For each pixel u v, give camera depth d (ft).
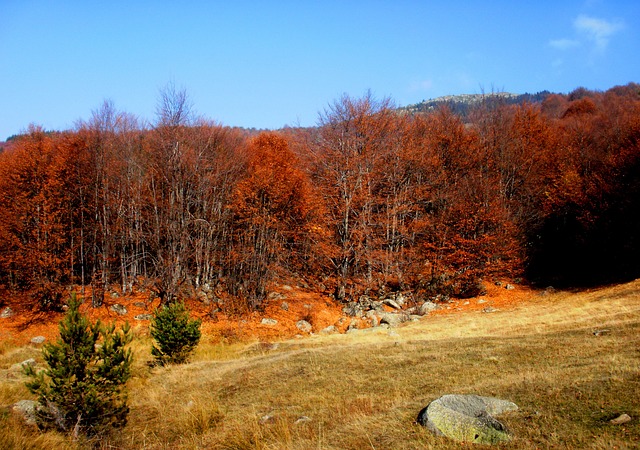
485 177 122.21
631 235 100.17
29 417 36.40
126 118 111.24
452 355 46.96
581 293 91.30
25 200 91.76
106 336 37.58
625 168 104.68
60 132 119.44
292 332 90.43
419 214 122.21
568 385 30.45
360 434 28.02
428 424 26.73
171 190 98.32
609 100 234.79
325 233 110.11
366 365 47.39
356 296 110.11
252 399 41.98
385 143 119.55
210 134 108.58
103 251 100.99
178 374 53.83
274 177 104.17
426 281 111.86
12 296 92.48
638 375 30.25
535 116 142.82
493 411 27.45
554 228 128.06
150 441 35.58
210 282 106.73
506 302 99.04
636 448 20.33
